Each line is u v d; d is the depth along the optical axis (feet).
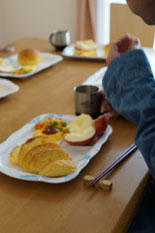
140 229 2.97
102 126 2.92
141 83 2.33
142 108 2.15
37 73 4.81
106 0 9.00
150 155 2.09
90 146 2.84
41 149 2.51
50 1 10.23
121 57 2.55
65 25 10.36
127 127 3.24
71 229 2.01
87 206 2.20
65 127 3.10
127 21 6.38
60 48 5.84
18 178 2.39
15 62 5.26
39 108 3.66
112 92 2.57
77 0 9.05
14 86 4.13
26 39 6.56
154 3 1.95
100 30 9.41
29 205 2.22
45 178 2.36
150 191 3.39
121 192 2.33
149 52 5.46
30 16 10.81
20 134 3.00
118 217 2.10
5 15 11.22
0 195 2.31
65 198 2.28
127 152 2.75
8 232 1.98
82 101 3.33
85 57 5.34
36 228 2.02
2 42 11.62
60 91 4.13
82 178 2.49
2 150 2.74
